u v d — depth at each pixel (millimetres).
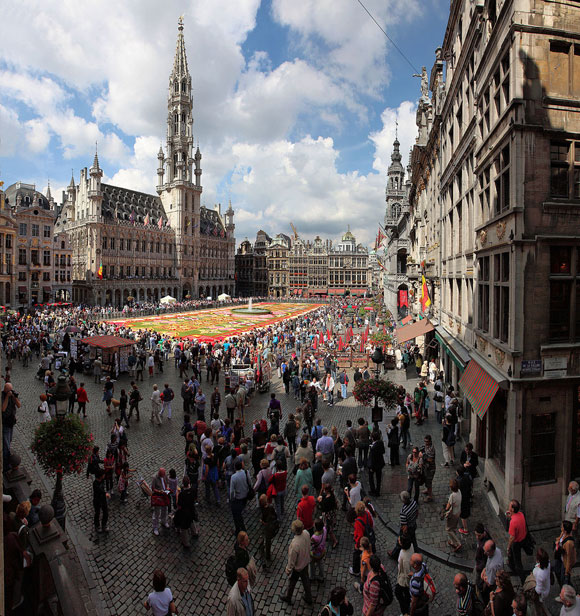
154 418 20281
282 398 25344
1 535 4992
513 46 11148
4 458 12312
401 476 15070
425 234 34844
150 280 107438
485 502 12992
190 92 124562
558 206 11133
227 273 145375
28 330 39469
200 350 35000
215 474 13414
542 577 7891
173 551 10977
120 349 30812
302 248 148500
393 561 10492
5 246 70750
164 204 124250
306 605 9125
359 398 17375
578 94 11398
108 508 13047
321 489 12461
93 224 93625
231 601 7273
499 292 12742
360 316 67062
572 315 11367
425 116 34125
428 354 30969
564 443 11367
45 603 8664
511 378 11164
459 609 7504
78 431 11500
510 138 11430
